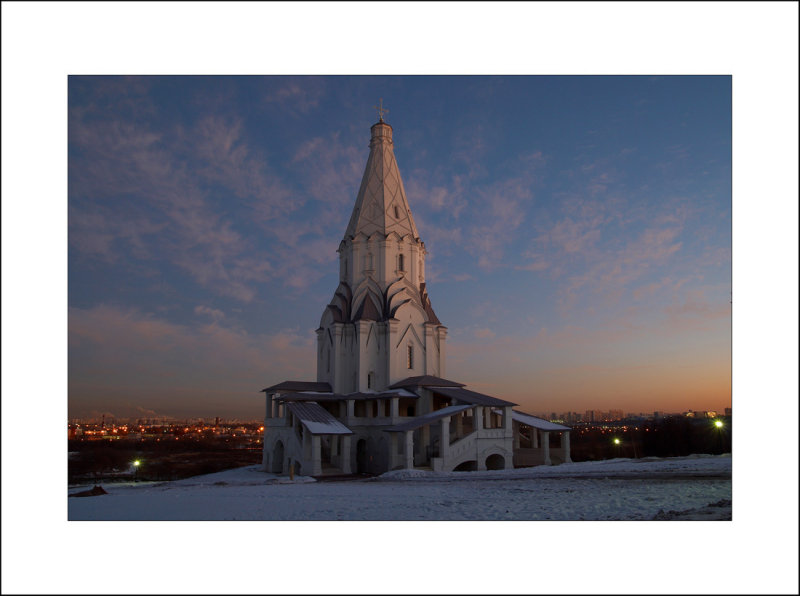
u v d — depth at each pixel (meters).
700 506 20.17
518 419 48.53
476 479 33.66
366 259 60.25
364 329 56.00
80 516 20.19
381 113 66.62
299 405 49.44
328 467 45.84
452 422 49.59
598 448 68.19
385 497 24.89
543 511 20.27
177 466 76.31
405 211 62.66
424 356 57.22
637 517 18.25
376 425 50.28
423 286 62.31
